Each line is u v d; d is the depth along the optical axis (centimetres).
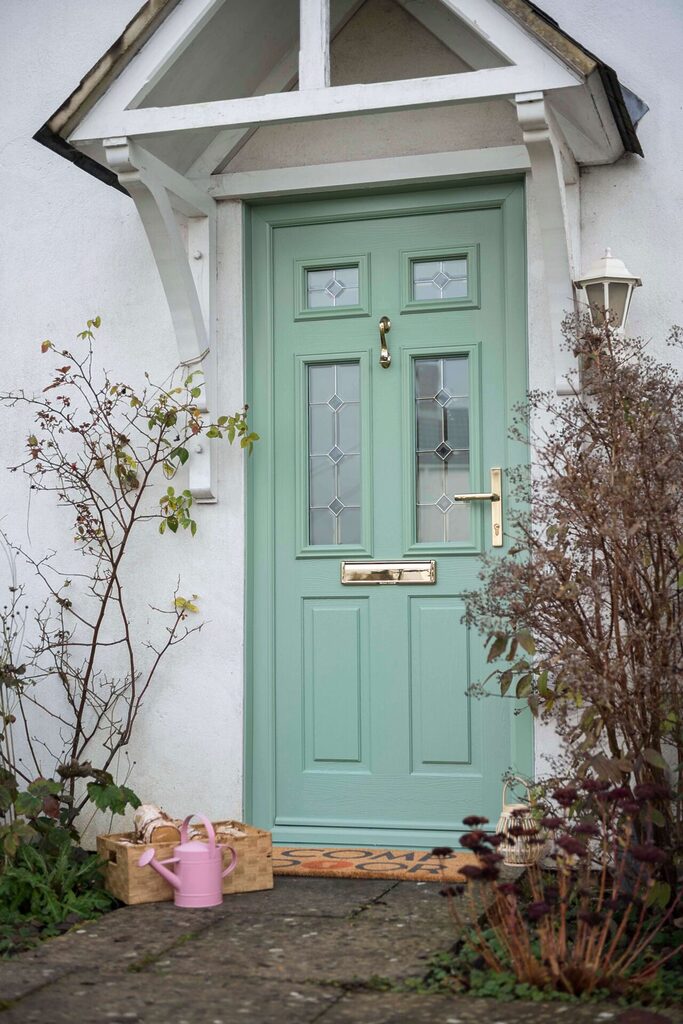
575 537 391
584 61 364
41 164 509
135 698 477
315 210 478
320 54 396
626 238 434
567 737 372
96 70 400
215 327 478
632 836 364
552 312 420
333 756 464
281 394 480
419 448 466
